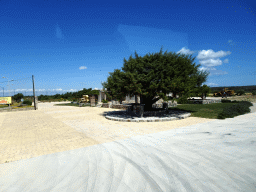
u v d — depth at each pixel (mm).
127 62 13711
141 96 13695
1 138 7852
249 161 4375
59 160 4859
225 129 7840
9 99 23891
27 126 10930
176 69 11844
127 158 4855
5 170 4305
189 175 3793
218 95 42656
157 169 4129
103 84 13820
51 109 23891
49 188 3438
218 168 4066
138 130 8430
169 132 7738
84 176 3889
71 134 8102
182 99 11891
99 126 9867
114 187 3402
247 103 18562
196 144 5855
